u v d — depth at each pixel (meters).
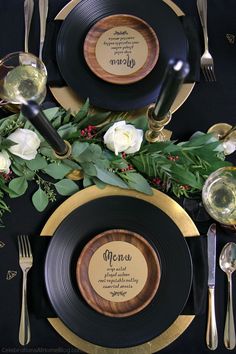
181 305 0.97
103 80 1.04
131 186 0.99
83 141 1.00
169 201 1.01
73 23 1.07
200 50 1.10
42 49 1.07
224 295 1.01
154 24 1.08
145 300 0.96
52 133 0.83
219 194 1.02
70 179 1.01
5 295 0.99
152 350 0.97
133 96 1.04
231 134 1.05
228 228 1.01
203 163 1.00
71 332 0.97
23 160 0.98
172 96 0.78
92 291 0.96
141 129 1.00
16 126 0.98
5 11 1.10
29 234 1.01
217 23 1.12
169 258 0.98
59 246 0.97
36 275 0.98
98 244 0.97
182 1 1.12
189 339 0.99
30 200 1.02
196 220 1.02
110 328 0.96
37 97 1.02
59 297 0.96
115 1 1.08
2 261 1.00
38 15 1.10
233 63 1.10
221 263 1.01
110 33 1.06
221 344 0.99
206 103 1.08
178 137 1.06
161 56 1.06
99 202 0.99
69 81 1.04
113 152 0.99
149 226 0.99
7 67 1.04
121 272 0.97
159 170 0.99
